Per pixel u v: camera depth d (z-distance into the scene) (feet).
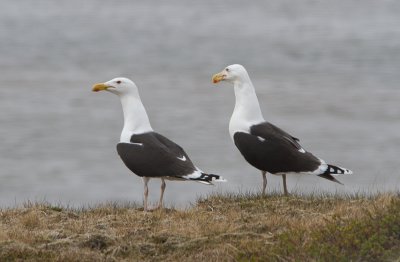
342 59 210.59
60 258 32.60
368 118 136.46
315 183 94.07
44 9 359.25
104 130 131.13
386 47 230.68
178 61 212.02
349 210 37.04
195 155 110.63
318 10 358.23
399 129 127.44
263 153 45.09
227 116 139.03
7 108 147.74
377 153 111.65
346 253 30.63
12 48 234.99
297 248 31.58
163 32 282.15
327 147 116.16
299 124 132.26
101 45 245.65
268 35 269.64
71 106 150.41
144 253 33.88
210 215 39.37
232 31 284.20
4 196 93.56
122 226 37.40
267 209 40.24
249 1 412.77
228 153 111.86
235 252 32.68
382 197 38.65
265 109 144.66
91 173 104.47
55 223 38.17
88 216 39.93
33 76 186.19
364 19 315.37
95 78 184.24
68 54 224.53
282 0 414.41
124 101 44.21
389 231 31.48
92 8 369.71
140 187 95.91
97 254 33.24
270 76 185.26
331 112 141.90
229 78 46.78
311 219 36.55
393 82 174.70
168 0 419.33
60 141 123.24
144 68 200.03
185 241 34.78
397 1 387.55
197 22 316.40
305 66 200.44
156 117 137.80
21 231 36.11
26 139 124.36
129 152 42.63
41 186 98.32
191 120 135.23
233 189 89.71
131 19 326.44
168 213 40.50
